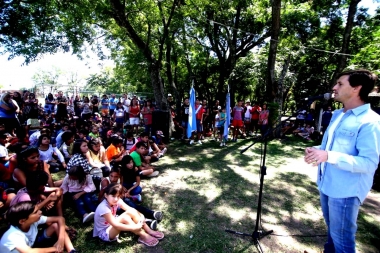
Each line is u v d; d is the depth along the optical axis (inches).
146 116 339.9
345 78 69.5
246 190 175.8
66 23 326.0
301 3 452.1
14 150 180.2
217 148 302.0
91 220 128.5
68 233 114.2
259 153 283.4
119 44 452.1
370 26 471.5
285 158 266.2
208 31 496.1
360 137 64.9
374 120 64.4
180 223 130.1
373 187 194.2
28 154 134.7
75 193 139.6
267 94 376.5
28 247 86.0
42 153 187.9
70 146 215.0
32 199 116.8
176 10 329.1
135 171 159.2
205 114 366.3
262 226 129.4
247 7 500.7
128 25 319.0
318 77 602.5
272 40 357.1
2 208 122.4
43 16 295.9
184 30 403.2
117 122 376.8
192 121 306.8
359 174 67.1
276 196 167.9
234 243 114.0
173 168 220.1
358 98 68.6
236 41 573.3
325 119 386.0
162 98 354.3
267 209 148.7
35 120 296.4
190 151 284.2
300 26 478.6
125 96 418.3
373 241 120.6
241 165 234.7
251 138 374.9
